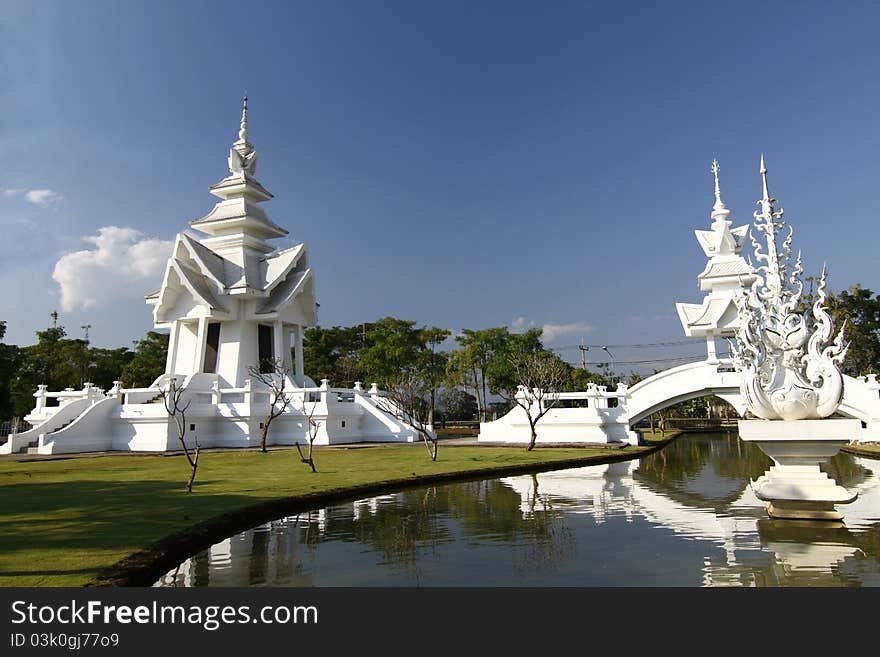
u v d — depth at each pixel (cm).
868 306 4850
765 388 1373
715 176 4459
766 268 1432
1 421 5769
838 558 1064
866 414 3369
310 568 1052
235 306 4416
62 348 5881
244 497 1608
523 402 3934
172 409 3472
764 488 1373
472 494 1877
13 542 1099
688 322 3956
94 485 1900
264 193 4856
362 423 4094
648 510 1571
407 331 6341
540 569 1030
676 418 8375
